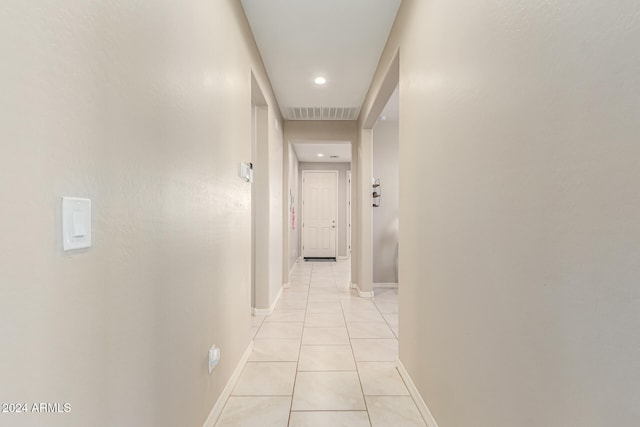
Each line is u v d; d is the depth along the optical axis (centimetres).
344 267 712
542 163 81
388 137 497
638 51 56
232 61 196
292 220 652
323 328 312
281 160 445
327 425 166
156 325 107
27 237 60
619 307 60
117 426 87
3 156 56
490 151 105
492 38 104
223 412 176
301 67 311
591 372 67
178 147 123
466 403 122
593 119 65
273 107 372
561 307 75
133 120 94
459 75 129
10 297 57
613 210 61
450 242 138
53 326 66
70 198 70
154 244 106
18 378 59
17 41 58
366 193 435
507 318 96
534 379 84
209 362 157
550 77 78
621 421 60
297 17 233
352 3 218
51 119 66
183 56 127
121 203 88
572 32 71
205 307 153
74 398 72
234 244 204
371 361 240
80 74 73
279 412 177
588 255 67
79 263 73
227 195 188
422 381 174
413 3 192
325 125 477
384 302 409
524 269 88
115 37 85
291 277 587
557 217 76
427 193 167
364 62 300
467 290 122
